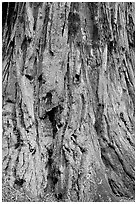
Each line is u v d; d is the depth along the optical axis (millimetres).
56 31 10703
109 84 11945
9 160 9586
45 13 10922
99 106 11188
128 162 10742
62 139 9859
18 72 10586
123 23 13562
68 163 9500
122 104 12203
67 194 9203
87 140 9992
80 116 10195
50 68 10445
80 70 10695
